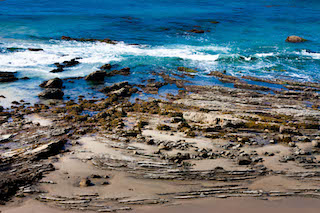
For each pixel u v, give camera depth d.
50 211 14.36
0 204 14.59
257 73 43.78
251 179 17.45
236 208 14.80
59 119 25.66
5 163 17.72
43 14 80.31
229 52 54.56
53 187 16.08
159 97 33.47
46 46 51.03
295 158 19.97
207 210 14.64
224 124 25.08
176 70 44.00
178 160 19.00
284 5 134.50
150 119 26.81
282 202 15.35
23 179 16.36
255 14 102.81
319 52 55.75
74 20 75.38
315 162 19.50
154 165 18.39
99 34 63.00
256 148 21.53
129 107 29.92
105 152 20.05
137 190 16.16
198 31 70.38
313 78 41.72
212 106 29.92
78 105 29.27
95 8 99.38
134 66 44.81
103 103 30.30
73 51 49.78
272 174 18.00
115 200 15.24
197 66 46.28
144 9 103.12
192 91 35.53
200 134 23.78
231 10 111.25
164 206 14.92
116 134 22.88
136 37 62.78
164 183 16.91
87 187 16.17
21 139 21.39
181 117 27.66
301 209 14.79
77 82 37.19
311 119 27.22
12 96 30.88
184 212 14.49
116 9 99.75
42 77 37.44
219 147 21.39
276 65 47.81
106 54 49.78
